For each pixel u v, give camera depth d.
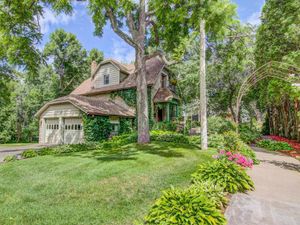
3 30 9.05
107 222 3.73
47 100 31.36
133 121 20.73
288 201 4.62
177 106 22.62
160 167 7.38
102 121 17.86
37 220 3.84
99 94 22.88
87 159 8.91
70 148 11.79
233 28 15.73
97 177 6.33
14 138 27.84
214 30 12.84
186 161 8.27
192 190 3.86
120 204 4.49
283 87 12.02
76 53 35.91
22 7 8.91
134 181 5.93
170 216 3.09
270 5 13.70
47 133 20.80
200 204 3.31
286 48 12.42
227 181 5.04
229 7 12.37
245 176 5.46
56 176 6.59
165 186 5.52
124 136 15.35
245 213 3.88
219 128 16.23
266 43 14.23
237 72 20.02
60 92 34.78
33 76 10.96
